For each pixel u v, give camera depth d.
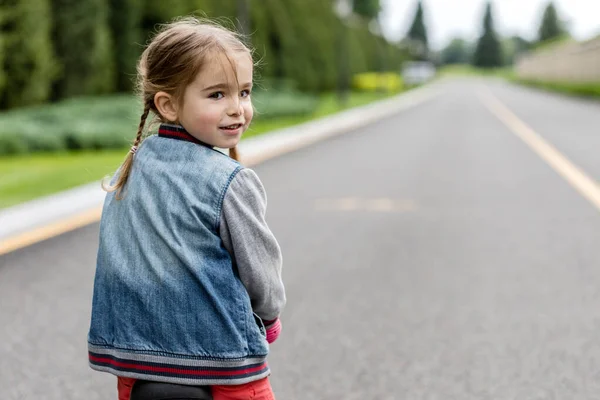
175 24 2.21
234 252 2.08
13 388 4.42
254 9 46.78
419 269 7.39
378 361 4.88
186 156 2.11
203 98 2.06
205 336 2.04
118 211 2.17
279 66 51.31
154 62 2.08
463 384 4.50
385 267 7.48
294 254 8.09
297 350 5.08
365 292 6.54
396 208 11.11
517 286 6.73
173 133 2.15
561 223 9.84
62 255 7.93
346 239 8.88
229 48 2.06
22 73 23.45
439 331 5.48
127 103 23.38
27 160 16.88
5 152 17.88
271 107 32.47
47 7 24.95
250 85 2.14
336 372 4.69
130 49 29.48
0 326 5.59
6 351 5.05
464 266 7.49
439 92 91.75
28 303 6.20
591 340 5.29
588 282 6.84
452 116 39.81
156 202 2.09
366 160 18.19
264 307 2.17
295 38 55.00
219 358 2.05
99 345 2.16
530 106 49.25
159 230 2.07
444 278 7.02
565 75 105.06
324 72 64.94
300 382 4.52
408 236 9.05
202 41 2.04
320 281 6.93
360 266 7.52
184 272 2.05
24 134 18.22
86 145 19.17
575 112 40.97
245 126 2.15
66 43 26.50
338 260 7.79
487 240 8.77
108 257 2.15
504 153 19.66
